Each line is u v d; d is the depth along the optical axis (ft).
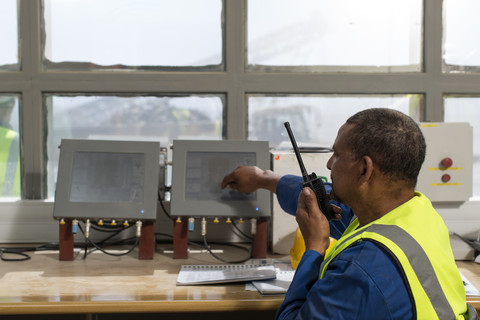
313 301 3.33
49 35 6.89
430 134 6.61
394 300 3.12
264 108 7.12
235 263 5.73
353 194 3.64
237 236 6.81
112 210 5.80
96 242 6.54
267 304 4.47
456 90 7.08
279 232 6.21
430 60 7.04
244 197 5.96
